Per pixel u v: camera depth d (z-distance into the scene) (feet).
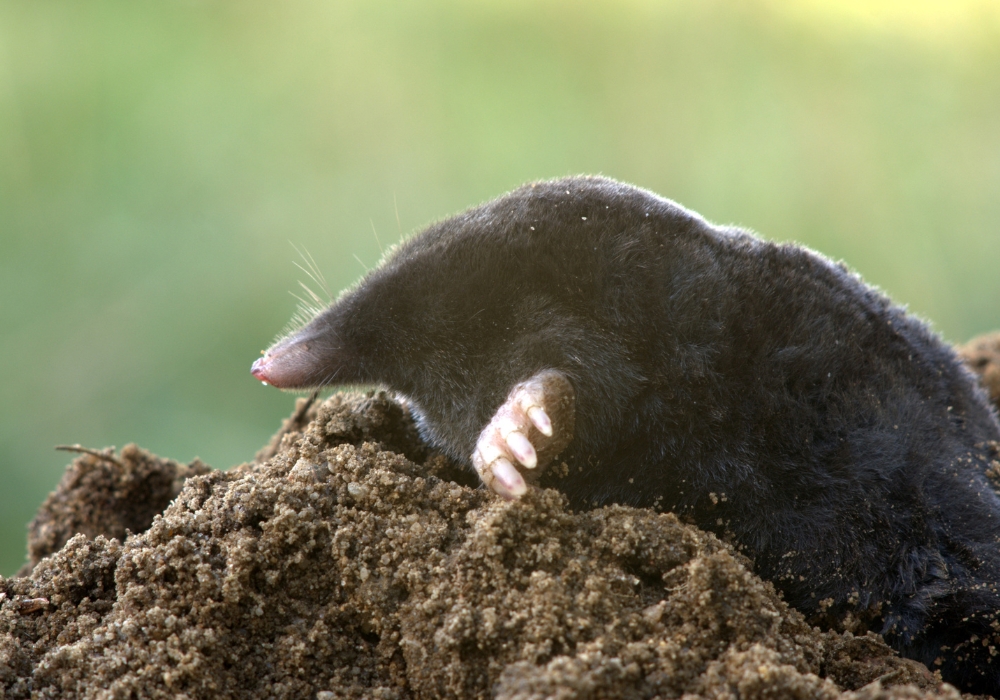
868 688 1.77
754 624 1.80
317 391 1.92
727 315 1.88
